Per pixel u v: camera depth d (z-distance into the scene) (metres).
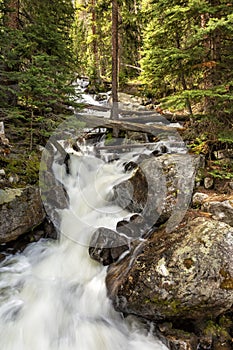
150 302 3.79
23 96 6.90
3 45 6.44
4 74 6.34
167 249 4.16
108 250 4.93
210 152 6.59
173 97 6.16
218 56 6.39
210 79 6.52
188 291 3.65
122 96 12.91
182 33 7.28
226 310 3.86
